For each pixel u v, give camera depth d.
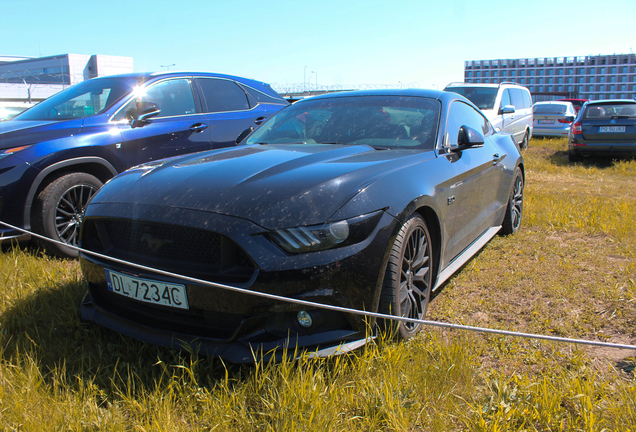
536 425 1.67
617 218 4.78
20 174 3.39
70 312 2.52
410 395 1.81
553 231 4.46
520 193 4.52
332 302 1.93
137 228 2.12
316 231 1.90
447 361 2.02
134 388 1.87
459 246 3.06
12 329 2.37
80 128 3.86
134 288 2.07
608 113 9.77
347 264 1.93
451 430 1.67
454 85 10.00
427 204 2.39
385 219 2.09
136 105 4.33
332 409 1.68
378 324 2.17
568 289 2.99
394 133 2.97
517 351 2.22
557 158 10.95
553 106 14.59
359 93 3.51
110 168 3.96
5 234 3.40
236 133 5.16
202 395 1.80
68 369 2.04
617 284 3.03
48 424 1.62
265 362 1.89
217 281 1.91
